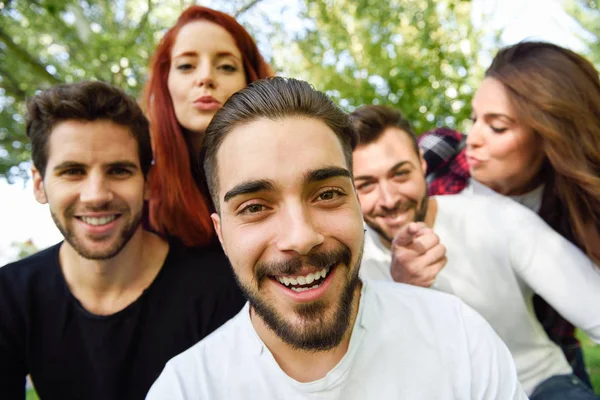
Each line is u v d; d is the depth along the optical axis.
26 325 0.65
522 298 0.68
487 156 0.75
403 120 0.76
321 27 1.85
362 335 0.47
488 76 0.77
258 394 0.46
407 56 1.52
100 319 0.63
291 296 0.42
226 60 0.78
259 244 0.42
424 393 0.46
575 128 0.70
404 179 0.72
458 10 1.61
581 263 0.65
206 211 0.77
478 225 0.71
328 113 0.44
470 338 0.49
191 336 0.65
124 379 0.64
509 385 0.47
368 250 0.77
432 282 0.65
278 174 0.41
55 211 0.60
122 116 0.61
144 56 1.83
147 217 0.81
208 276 0.68
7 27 2.10
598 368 1.43
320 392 0.45
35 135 0.61
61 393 0.65
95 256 0.61
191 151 0.81
